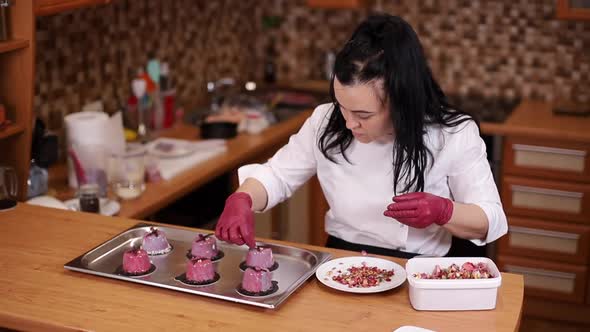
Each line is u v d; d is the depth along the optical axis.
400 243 2.19
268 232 3.72
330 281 1.83
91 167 2.89
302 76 4.73
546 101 4.22
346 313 1.70
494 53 4.28
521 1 4.15
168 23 3.93
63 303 1.73
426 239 2.20
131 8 3.62
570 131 3.61
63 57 3.22
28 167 2.64
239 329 1.62
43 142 2.75
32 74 2.54
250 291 1.78
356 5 4.15
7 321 1.68
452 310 1.71
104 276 1.86
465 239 2.19
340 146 2.17
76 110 3.34
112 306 1.72
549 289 3.82
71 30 3.25
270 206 2.27
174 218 3.11
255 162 3.58
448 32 4.34
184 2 4.04
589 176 3.63
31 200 2.60
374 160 2.15
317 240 4.10
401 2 4.39
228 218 1.98
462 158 2.09
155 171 3.02
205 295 1.76
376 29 1.92
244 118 3.71
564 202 3.70
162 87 3.71
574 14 3.80
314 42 4.65
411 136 1.99
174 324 1.64
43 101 3.14
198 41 4.20
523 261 3.83
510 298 1.77
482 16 4.25
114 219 2.23
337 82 1.93
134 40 3.68
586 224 3.69
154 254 2.00
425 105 2.00
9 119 2.59
